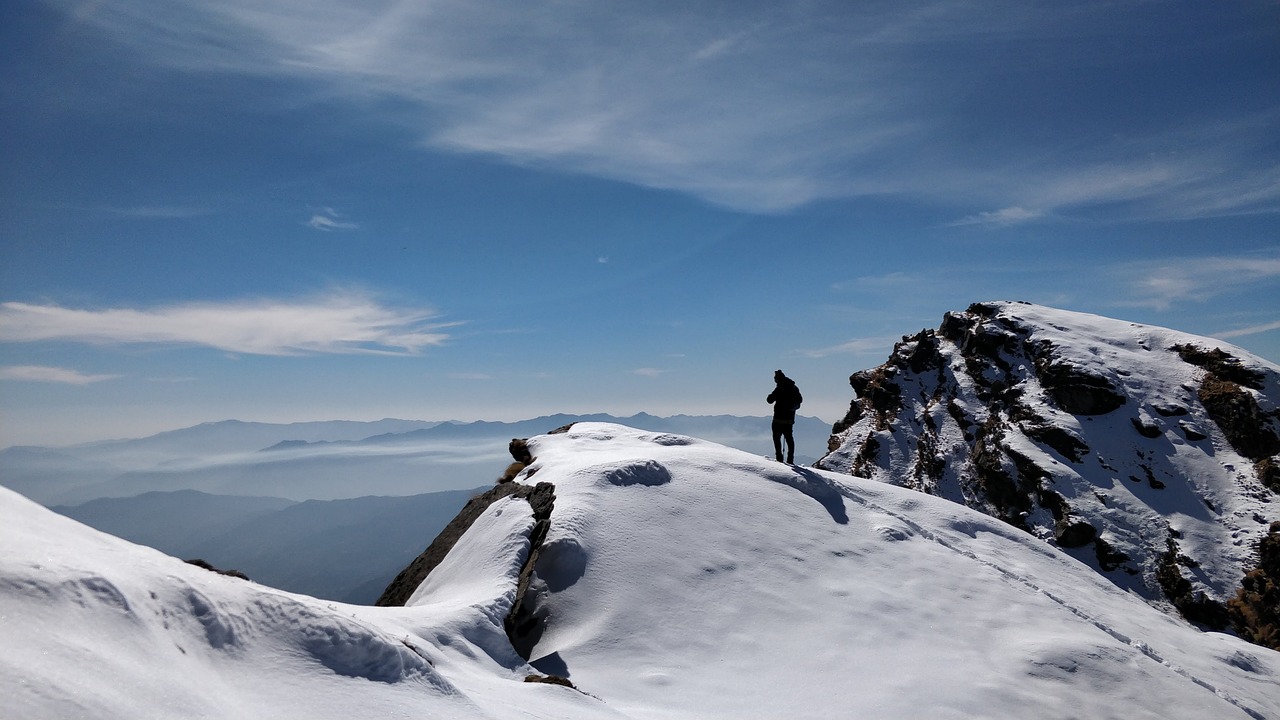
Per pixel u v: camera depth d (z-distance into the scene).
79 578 5.07
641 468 20.98
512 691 9.23
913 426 66.25
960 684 13.77
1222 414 49.81
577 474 20.45
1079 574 23.41
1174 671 15.89
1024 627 16.59
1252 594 37.97
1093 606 20.08
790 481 22.53
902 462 62.69
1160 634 19.94
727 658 14.37
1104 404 52.91
